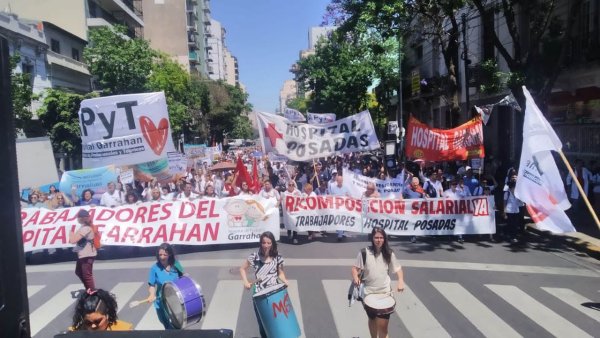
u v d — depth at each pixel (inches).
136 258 439.8
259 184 594.9
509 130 924.6
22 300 83.5
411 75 1385.3
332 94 1540.4
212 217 474.0
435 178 533.6
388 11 613.9
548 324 258.2
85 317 140.3
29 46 1031.6
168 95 1555.1
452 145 583.8
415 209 497.0
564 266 383.2
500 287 326.0
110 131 485.1
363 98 1545.3
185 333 105.3
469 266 384.2
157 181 600.4
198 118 2222.0
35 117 1009.5
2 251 78.5
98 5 1579.7
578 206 601.9
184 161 807.7
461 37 1053.2
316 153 575.8
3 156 79.7
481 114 654.5
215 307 288.5
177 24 2960.1
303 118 818.2
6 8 1390.3
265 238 230.7
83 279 318.7
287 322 219.9
